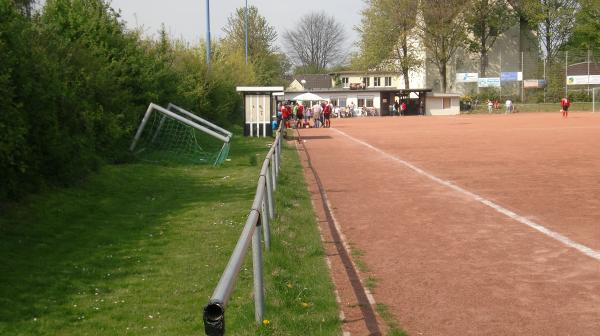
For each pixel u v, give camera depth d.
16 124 10.20
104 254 8.80
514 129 37.88
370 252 8.56
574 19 84.12
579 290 6.62
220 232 10.13
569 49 86.94
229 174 17.58
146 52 24.59
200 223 10.82
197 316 6.33
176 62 31.97
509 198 12.48
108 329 6.03
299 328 5.55
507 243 8.78
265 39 69.94
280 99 57.88
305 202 12.69
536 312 6.02
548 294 6.54
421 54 85.19
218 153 21.56
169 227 10.52
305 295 6.59
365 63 84.50
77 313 6.46
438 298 6.53
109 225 10.66
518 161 19.47
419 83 94.50
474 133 34.81
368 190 14.36
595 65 80.44
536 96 81.62
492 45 87.31
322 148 27.53
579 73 80.94
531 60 88.38
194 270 8.01
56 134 12.12
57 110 12.61
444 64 83.69
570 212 10.84
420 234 9.55
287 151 24.86
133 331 5.96
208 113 33.88
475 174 16.50
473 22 82.25
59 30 18.58
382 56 83.38
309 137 35.62
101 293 7.12
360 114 78.69
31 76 11.41
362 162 20.88
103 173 15.55
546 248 8.41
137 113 20.03
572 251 8.20
